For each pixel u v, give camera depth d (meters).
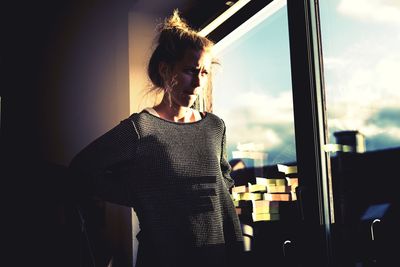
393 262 1.57
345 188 1.80
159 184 1.24
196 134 1.32
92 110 3.29
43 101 3.27
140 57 3.05
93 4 3.45
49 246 2.33
